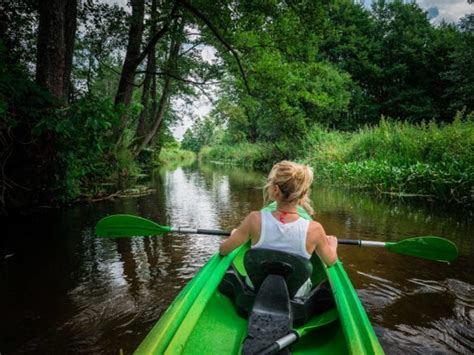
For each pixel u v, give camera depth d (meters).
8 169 6.18
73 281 3.51
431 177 8.27
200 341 1.98
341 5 25.80
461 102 23.38
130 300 3.12
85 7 10.11
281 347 1.64
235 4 11.04
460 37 26.50
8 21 8.77
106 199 8.41
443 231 5.44
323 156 13.83
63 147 6.38
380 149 11.59
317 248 2.16
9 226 5.52
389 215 6.63
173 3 11.41
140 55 10.77
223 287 2.56
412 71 28.52
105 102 6.05
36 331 2.64
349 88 25.17
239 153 27.81
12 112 5.69
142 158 18.83
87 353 2.38
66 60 8.24
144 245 4.68
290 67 13.80
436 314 2.95
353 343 1.69
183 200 8.48
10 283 3.46
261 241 2.09
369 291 3.37
